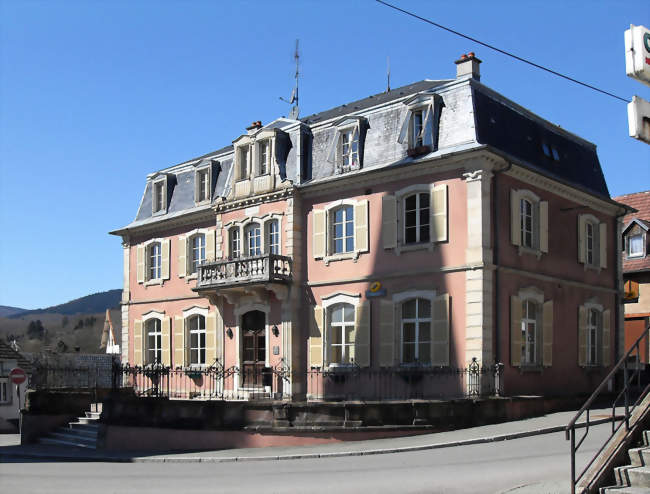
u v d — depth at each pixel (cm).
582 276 2647
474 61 2384
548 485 1102
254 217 2806
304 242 2661
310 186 2609
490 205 2206
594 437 1614
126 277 3450
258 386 2741
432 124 2350
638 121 833
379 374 2361
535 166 2452
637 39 807
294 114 3139
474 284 2158
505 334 2208
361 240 2470
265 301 2725
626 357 1059
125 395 2191
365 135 2548
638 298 3278
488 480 1179
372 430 1780
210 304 2956
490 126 2319
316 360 2566
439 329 2228
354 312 2489
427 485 1161
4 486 1366
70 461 1912
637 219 3341
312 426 1811
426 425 1823
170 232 3247
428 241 2306
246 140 2859
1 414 3788
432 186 2292
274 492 1165
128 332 3403
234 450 1820
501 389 2106
